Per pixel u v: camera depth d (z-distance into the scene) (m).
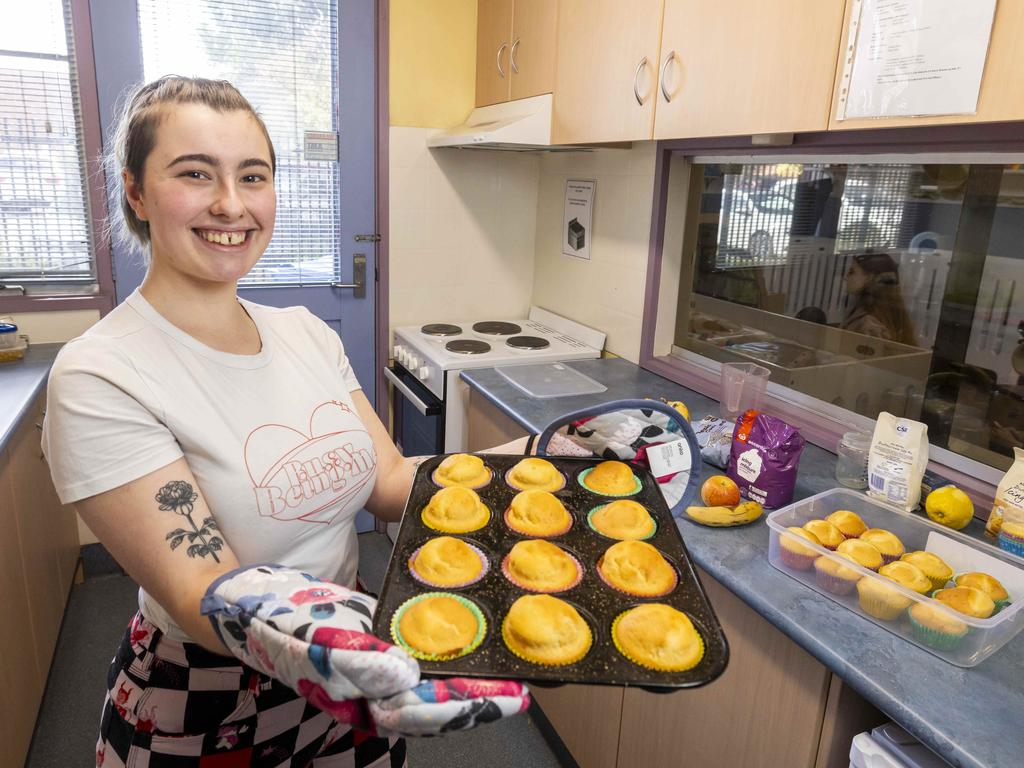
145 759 0.90
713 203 2.05
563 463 1.10
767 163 1.83
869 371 1.61
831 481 1.44
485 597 0.80
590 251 2.53
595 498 1.01
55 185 2.20
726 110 1.47
